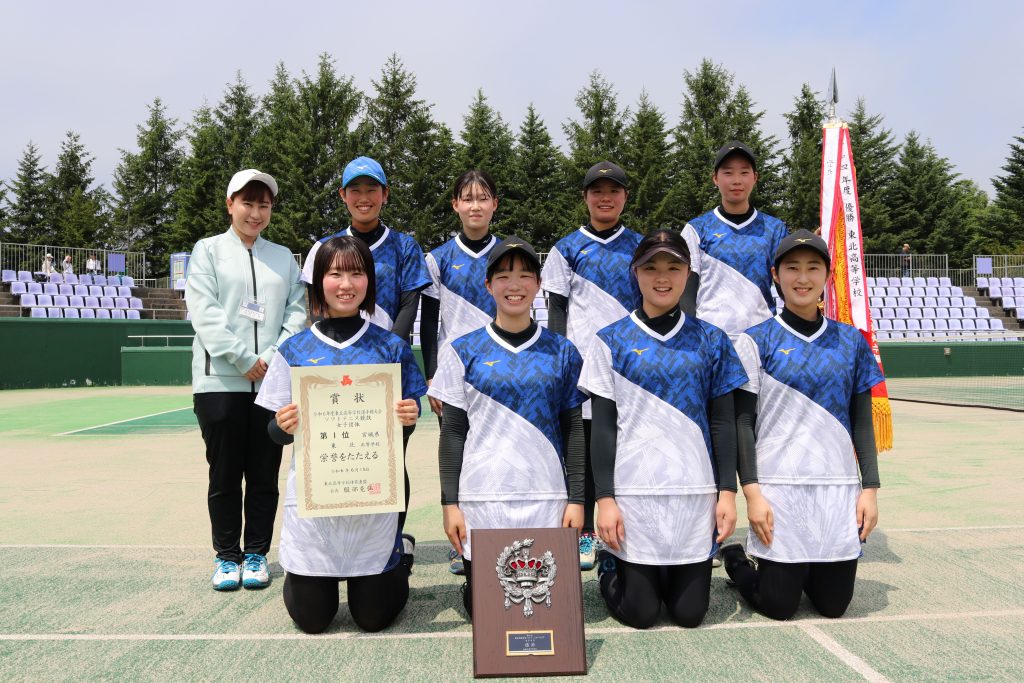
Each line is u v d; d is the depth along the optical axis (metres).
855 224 5.30
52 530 4.96
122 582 3.89
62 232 49.53
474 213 4.42
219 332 3.80
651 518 3.16
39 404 14.79
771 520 3.25
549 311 4.61
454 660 2.88
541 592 2.83
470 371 3.26
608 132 42.41
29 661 2.87
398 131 44.69
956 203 50.09
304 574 3.09
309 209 41.44
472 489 3.21
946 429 10.68
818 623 3.25
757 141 44.81
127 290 24.53
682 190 41.62
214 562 4.16
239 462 3.87
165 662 2.86
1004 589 3.68
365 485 3.11
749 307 4.21
